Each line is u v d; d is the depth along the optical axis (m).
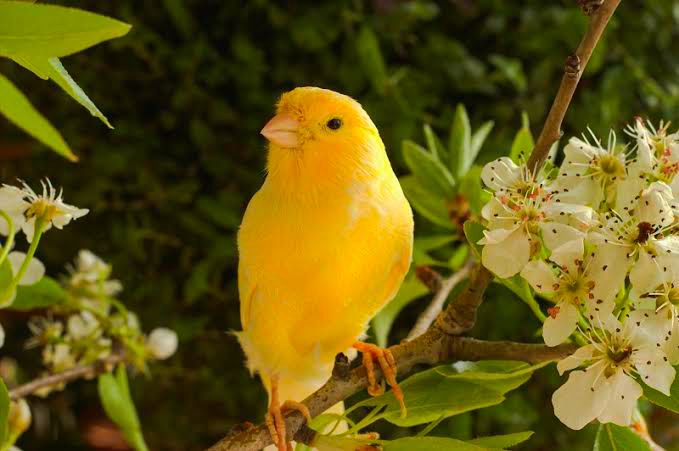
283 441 0.65
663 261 0.62
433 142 0.77
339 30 0.84
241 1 0.85
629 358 0.62
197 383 0.88
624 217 0.63
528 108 0.86
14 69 0.86
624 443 0.65
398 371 0.66
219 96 0.86
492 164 0.64
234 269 0.86
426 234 0.82
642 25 0.87
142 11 0.85
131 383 0.87
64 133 0.86
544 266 0.63
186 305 0.87
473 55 0.87
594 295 0.63
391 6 0.85
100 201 0.86
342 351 0.68
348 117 0.66
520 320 0.84
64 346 0.76
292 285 0.67
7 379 0.88
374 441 0.64
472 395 0.65
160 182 0.86
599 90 0.87
